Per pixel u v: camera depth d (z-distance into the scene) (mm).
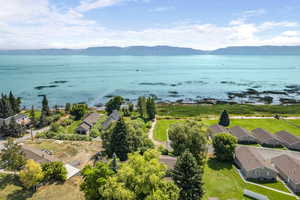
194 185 34406
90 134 71188
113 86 175250
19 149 42500
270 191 42312
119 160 49969
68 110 98438
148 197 22469
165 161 45500
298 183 41875
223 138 53531
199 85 179625
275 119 88562
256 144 64875
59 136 67062
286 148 61938
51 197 35906
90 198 29281
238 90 158375
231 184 44062
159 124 82938
